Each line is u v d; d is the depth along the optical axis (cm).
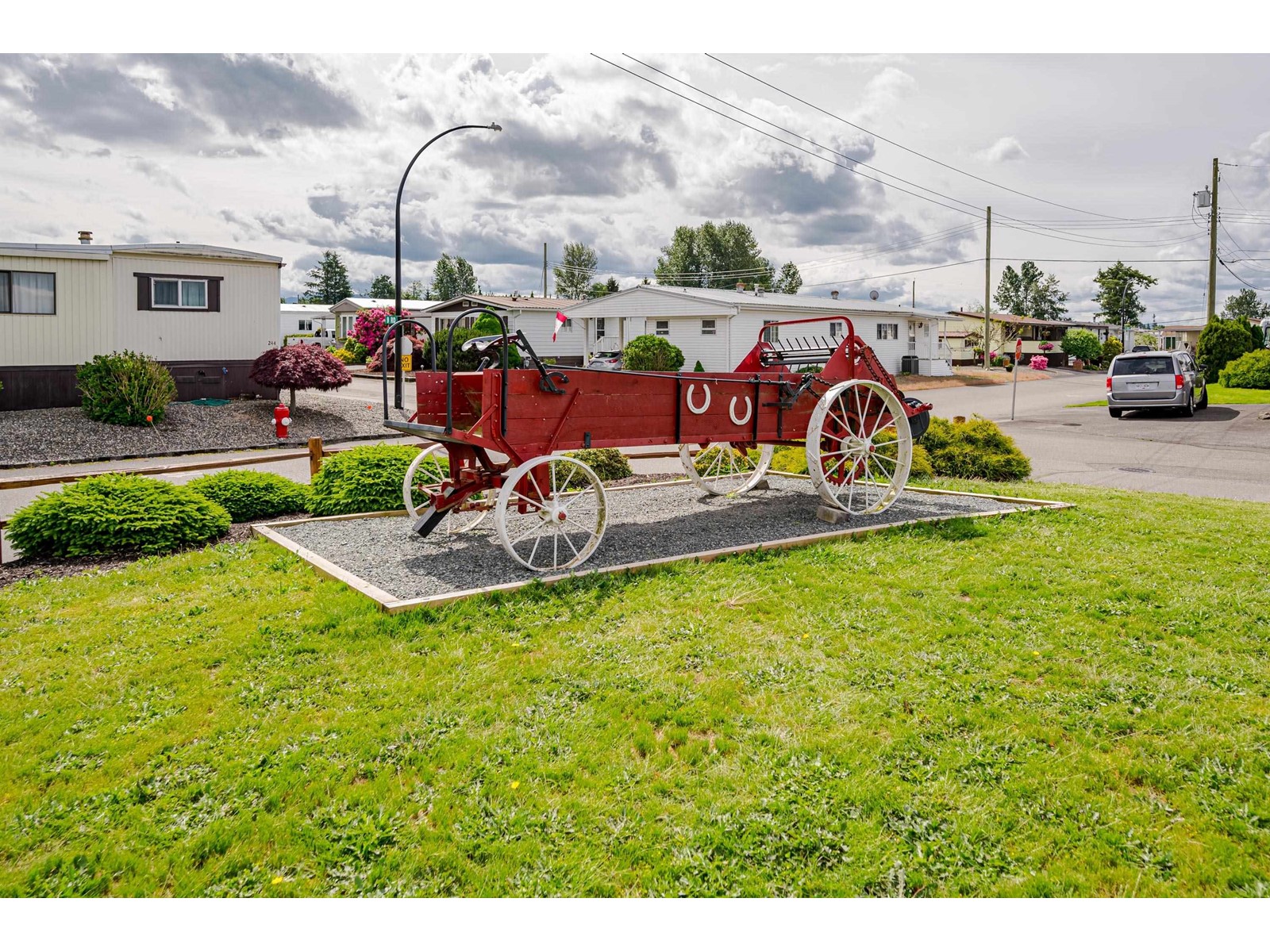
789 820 295
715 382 716
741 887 263
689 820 295
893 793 311
